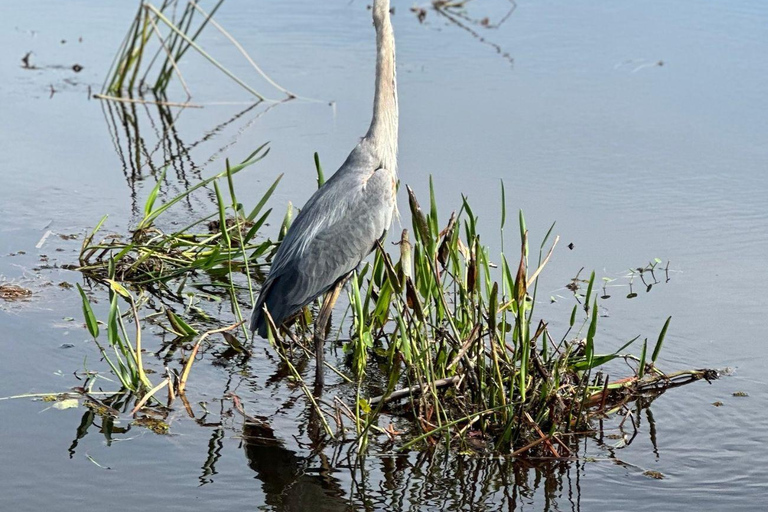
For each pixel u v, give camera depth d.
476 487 8.49
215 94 20.39
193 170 16.52
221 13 25.25
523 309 9.12
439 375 9.89
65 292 12.15
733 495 8.37
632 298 12.00
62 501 8.10
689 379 10.33
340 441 9.17
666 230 13.79
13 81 20.75
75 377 10.16
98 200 15.16
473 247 9.51
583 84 20.14
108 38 23.58
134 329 11.38
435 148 16.78
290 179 15.84
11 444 8.88
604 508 8.19
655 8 25.67
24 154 16.98
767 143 17.05
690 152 16.66
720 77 20.31
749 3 25.81
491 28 24.25
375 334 11.23
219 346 11.14
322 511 8.10
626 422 9.57
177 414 9.57
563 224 13.95
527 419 9.04
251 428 9.38
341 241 10.62
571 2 26.62
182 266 12.91
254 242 13.60
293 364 10.80
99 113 19.36
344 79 20.91
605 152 16.67
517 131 17.64
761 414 9.65
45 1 26.34
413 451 9.05
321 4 26.39
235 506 8.13
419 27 24.42
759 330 11.24
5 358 10.41
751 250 13.17
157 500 8.18
